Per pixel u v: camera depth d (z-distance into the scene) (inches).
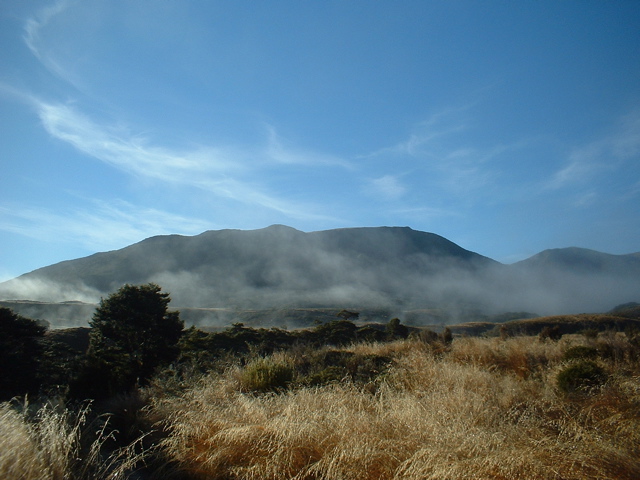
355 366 435.5
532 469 168.2
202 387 333.7
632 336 469.7
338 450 197.9
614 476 166.2
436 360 414.9
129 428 279.7
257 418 241.1
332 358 490.0
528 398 265.6
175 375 415.5
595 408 229.9
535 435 199.0
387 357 481.1
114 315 659.4
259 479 197.2
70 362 598.2
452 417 219.6
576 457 173.5
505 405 261.1
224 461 215.0
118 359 567.5
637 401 226.2
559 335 735.1
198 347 729.0
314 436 213.2
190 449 230.2
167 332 675.4
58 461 178.2
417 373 346.9
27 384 542.6
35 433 191.3
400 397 268.1
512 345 454.3
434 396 261.3
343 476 185.9
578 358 353.1
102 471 203.8
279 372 361.4
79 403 348.8
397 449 193.8
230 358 470.6
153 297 687.7
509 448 179.9
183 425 241.4
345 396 270.4
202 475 208.8
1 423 179.2
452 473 166.2
